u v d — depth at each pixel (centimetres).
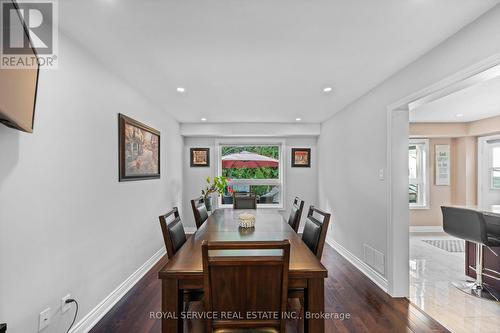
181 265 143
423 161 541
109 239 230
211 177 523
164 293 136
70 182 180
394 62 219
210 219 286
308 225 205
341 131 387
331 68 232
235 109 385
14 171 138
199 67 230
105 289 222
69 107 179
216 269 116
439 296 251
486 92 315
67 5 143
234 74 246
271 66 227
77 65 188
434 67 193
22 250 142
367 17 155
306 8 147
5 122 121
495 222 266
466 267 305
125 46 192
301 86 280
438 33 173
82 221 193
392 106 247
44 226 157
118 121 248
